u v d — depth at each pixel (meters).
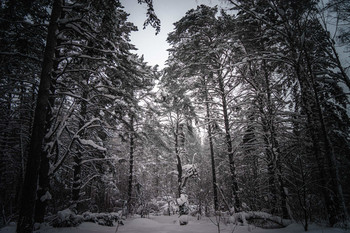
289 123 11.45
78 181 10.93
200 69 13.64
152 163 22.22
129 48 11.43
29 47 8.29
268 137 10.14
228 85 13.56
